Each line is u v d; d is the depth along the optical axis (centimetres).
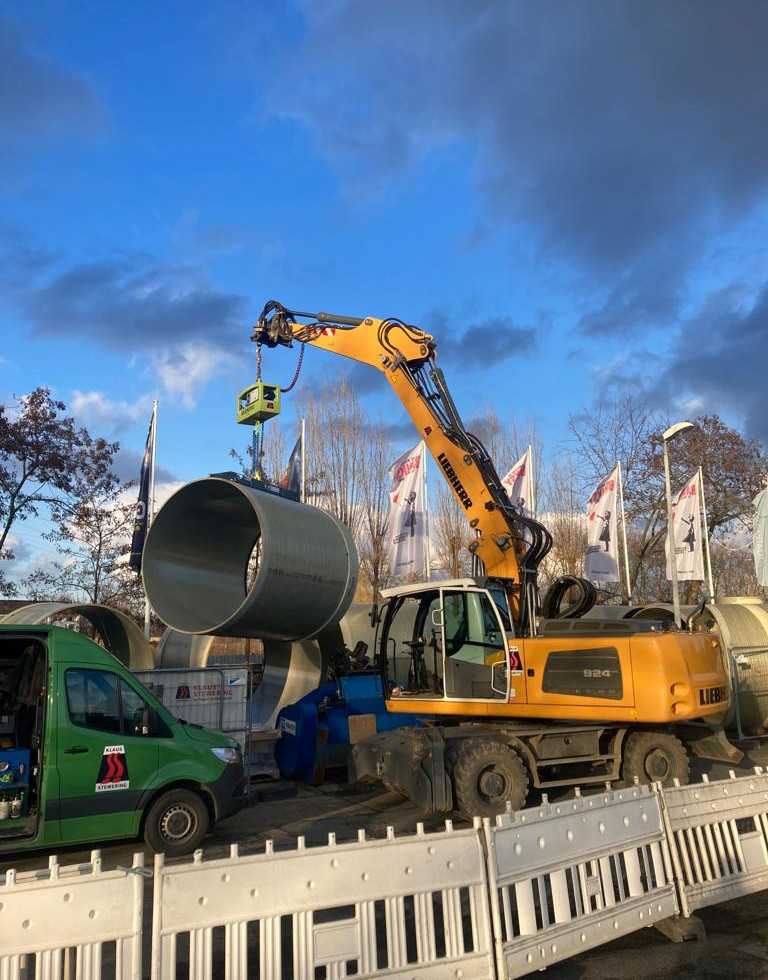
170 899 365
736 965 496
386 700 1050
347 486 2700
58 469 1838
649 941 536
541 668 955
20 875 353
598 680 924
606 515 1934
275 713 1359
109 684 762
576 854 492
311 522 1205
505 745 905
